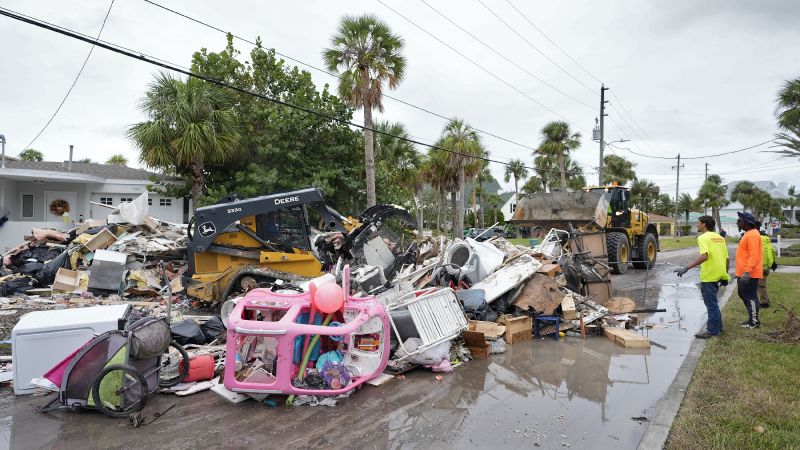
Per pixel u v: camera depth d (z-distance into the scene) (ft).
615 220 51.57
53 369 14.46
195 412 14.99
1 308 27.17
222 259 28.84
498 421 14.57
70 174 55.36
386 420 14.60
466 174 101.09
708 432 12.98
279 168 58.13
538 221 48.03
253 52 60.13
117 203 61.67
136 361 14.97
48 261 34.88
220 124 51.57
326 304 16.43
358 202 64.59
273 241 29.35
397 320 19.34
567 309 25.79
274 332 15.23
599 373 19.16
